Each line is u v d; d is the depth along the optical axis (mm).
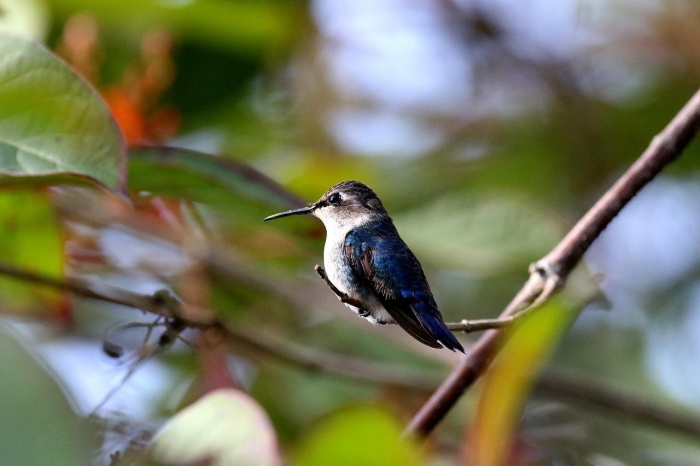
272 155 14945
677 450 12375
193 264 10812
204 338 8922
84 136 6480
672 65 15438
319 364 9555
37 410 4484
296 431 11164
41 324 10141
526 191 14945
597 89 15844
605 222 7496
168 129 10250
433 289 14453
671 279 15344
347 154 14852
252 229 11812
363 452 4445
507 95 16000
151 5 12883
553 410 12508
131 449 5867
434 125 15680
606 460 11820
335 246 9164
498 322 6895
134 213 10594
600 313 15070
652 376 14711
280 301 12203
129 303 7953
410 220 11047
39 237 9039
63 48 10484
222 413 5227
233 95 14094
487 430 6035
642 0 15453
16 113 6500
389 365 11594
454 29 15836
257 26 13531
